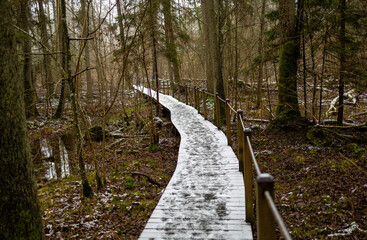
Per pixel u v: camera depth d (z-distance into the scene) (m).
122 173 8.38
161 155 10.19
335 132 9.40
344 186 5.92
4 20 2.76
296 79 10.23
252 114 13.02
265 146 9.34
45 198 6.63
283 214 5.29
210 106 16.16
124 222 5.07
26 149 3.02
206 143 8.35
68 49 5.81
